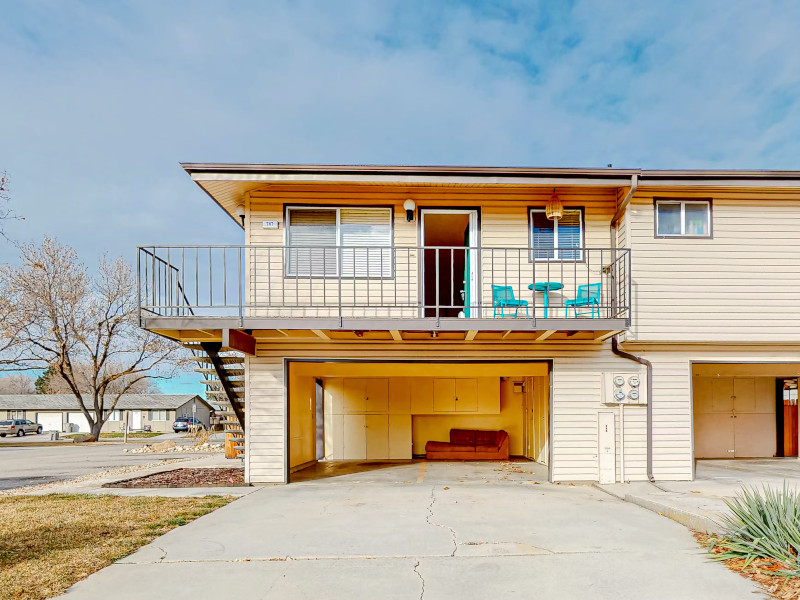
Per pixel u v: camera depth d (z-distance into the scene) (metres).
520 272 9.61
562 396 9.57
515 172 9.10
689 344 9.49
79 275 32.12
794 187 9.21
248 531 6.19
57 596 4.25
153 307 8.69
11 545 5.61
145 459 17.48
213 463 14.00
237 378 10.89
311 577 4.68
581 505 7.52
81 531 6.19
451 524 6.45
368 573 4.77
